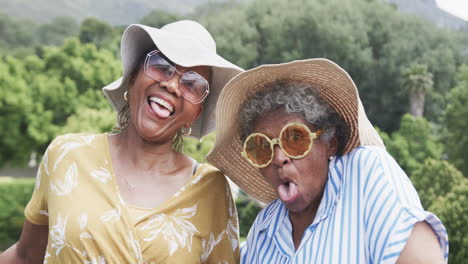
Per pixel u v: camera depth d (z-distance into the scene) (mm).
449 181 24203
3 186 26141
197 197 2479
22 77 44906
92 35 62500
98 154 2439
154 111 2363
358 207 2105
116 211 2289
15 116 42875
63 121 44688
